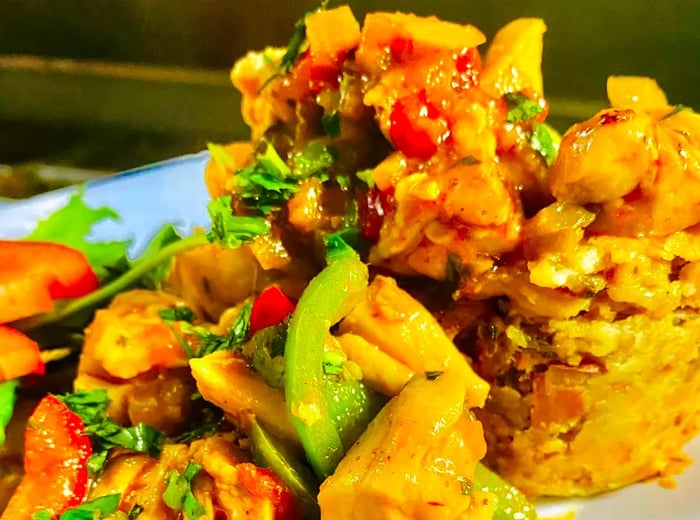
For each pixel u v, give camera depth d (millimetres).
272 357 116
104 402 139
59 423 132
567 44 303
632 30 298
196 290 156
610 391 128
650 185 115
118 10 328
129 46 337
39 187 281
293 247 137
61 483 127
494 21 306
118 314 150
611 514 133
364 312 121
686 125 123
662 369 129
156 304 158
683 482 138
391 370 117
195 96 323
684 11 291
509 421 133
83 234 199
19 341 144
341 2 309
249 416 115
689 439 142
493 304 131
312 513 112
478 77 131
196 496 115
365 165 135
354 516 100
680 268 124
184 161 236
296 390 108
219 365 118
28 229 205
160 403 138
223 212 134
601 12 296
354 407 115
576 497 138
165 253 160
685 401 135
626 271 119
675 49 298
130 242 195
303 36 139
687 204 116
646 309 123
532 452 134
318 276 115
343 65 135
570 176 115
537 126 129
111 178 229
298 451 115
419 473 99
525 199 126
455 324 131
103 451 133
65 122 316
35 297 152
